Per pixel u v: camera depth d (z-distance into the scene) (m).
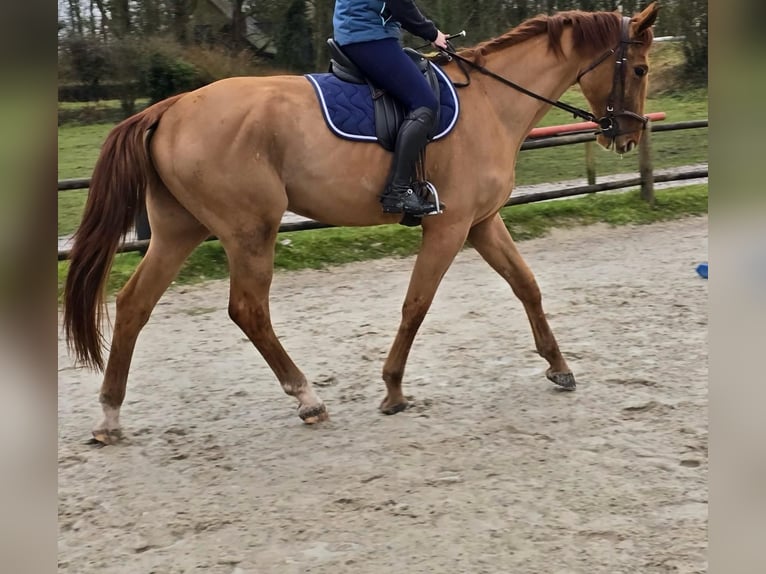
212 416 3.85
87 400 4.07
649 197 8.85
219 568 2.56
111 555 2.65
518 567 2.51
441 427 3.62
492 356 4.58
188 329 5.32
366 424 3.68
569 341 4.79
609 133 4.03
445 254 3.68
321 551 2.64
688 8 13.05
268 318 3.60
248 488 3.10
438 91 3.63
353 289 6.25
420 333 5.04
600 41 3.91
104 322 5.45
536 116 3.94
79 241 3.30
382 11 3.43
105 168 3.32
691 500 2.89
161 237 3.56
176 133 3.37
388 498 2.97
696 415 3.64
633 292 5.87
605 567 2.50
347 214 3.64
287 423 3.73
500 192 3.77
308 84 3.56
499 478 3.10
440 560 2.56
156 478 3.20
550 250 7.41
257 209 3.42
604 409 3.76
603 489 2.99
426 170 3.59
